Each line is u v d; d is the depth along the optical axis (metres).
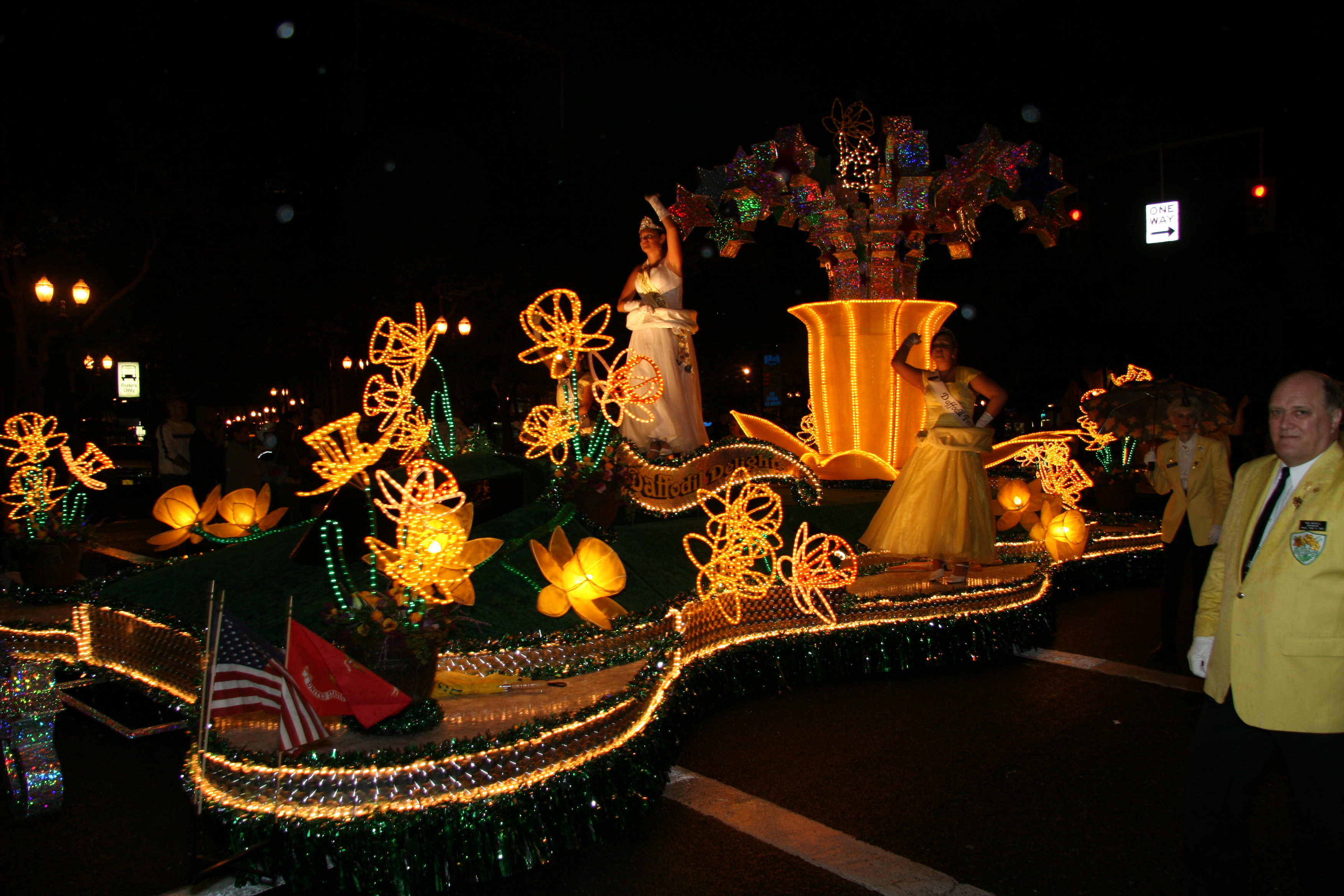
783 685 6.19
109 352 25.55
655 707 4.62
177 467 14.07
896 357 7.33
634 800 4.08
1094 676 6.57
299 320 26.08
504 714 4.09
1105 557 9.70
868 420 10.73
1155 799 4.41
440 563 4.03
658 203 8.48
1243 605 3.10
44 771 4.27
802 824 4.16
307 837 3.40
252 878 3.56
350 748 3.70
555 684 4.57
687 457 7.64
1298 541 2.99
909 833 4.06
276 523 7.92
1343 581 2.93
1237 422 8.88
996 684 6.40
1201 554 6.79
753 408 32.88
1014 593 7.11
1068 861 3.79
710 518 6.97
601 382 6.70
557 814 3.75
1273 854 3.91
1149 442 9.34
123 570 6.46
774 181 10.33
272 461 14.96
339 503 5.58
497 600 5.11
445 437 8.23
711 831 4.09
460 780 3.56
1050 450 9.23
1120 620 8.32
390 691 3.74
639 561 6.19
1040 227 10.31
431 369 25.34
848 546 6.73
